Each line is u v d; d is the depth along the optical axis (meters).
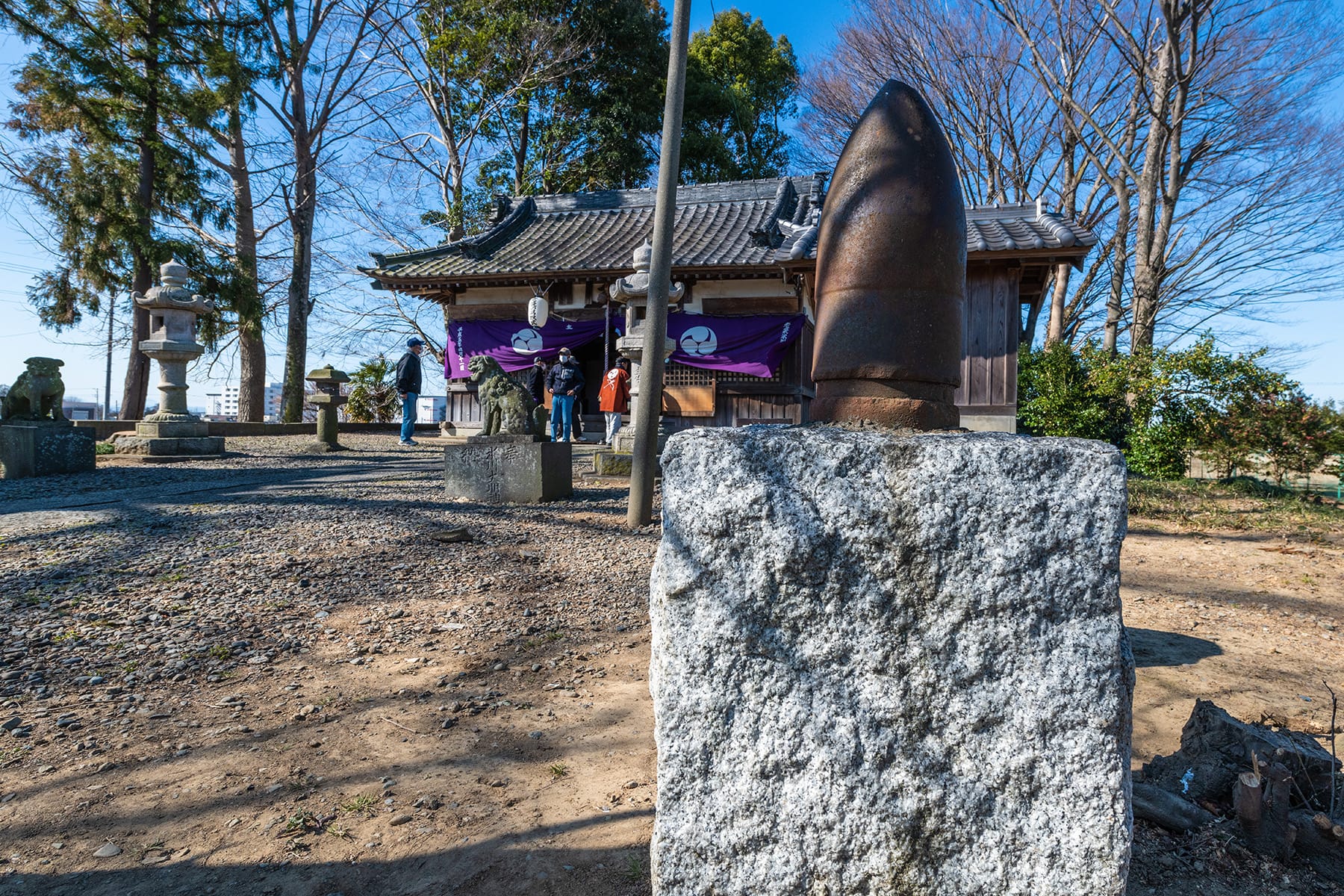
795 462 1.75
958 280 2.36
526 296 16.72
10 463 9.43
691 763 1.77
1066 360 13.89
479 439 8.08
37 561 5.24
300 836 2.42
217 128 17.20
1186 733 2.73
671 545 1.79
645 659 4.01
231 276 17.45
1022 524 1.68
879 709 1.71
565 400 13.14
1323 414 11.24
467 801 2.63
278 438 16.56
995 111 21.38
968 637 1.69
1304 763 2.47
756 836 1.75
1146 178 15.23
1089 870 1.65
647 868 2.25
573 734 3.15
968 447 1.70
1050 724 1.66
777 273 14.76
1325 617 4.89
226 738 3.06
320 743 3.04
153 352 12.16
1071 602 1.67
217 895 2.14
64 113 15.33
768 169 29.17
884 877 1.70
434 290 17.02
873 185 2.31
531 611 4.73
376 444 15.66
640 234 17.23
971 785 1.69
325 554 5.70
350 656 3.97
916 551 1.70
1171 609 5.10
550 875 2.24
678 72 6.39
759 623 1.75
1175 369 12.37
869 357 2.26
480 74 22.70
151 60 16.05
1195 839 2.34
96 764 2.84
